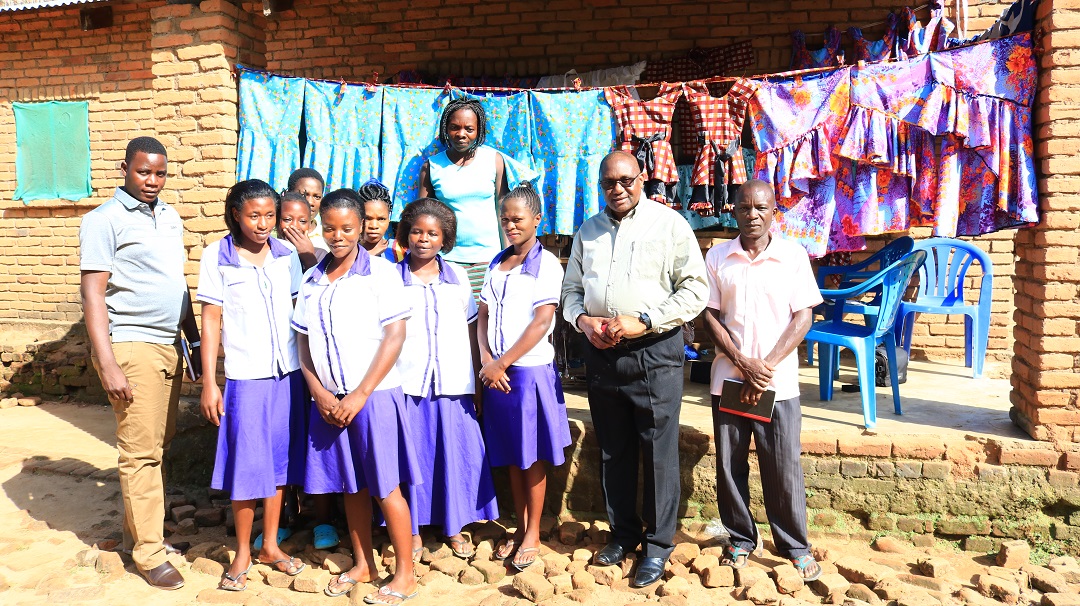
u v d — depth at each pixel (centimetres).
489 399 391
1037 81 414
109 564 386
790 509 374
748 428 380
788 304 371
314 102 512
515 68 685
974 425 445
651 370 360
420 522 388
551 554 395
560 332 567
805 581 371
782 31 647
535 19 683
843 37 637
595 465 448
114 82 778
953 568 387
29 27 790
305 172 443
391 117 509
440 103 505
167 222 390
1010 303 634
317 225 466
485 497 398
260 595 364
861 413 474
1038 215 415
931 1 596
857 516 426
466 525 436
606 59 675
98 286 362
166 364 385
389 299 353
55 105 792
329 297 350
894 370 470
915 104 439
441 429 386
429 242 375
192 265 527
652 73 664
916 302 605
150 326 378
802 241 473
